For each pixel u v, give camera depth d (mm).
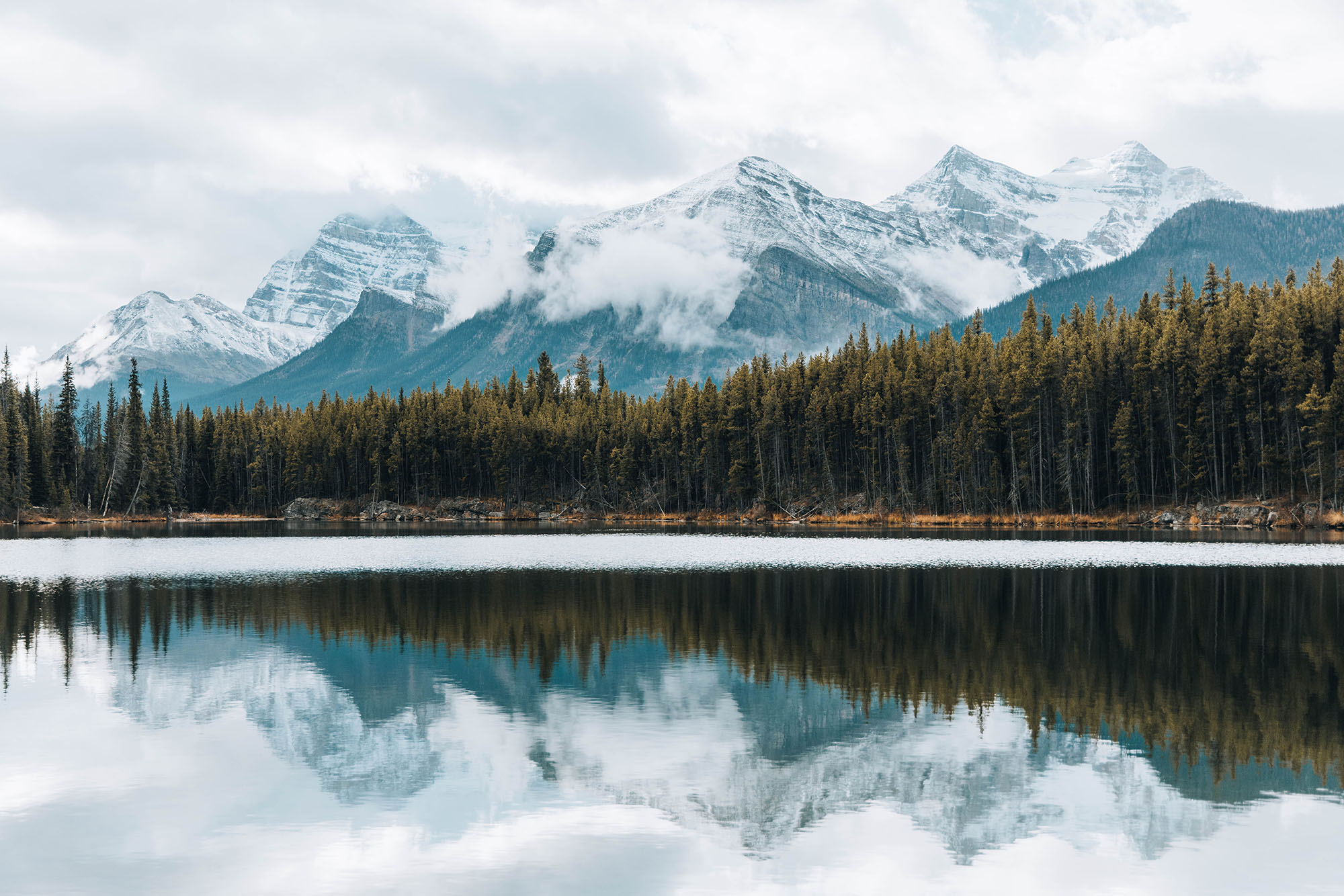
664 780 26250
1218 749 28188
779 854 21531
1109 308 155500
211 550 105875
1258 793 24797
